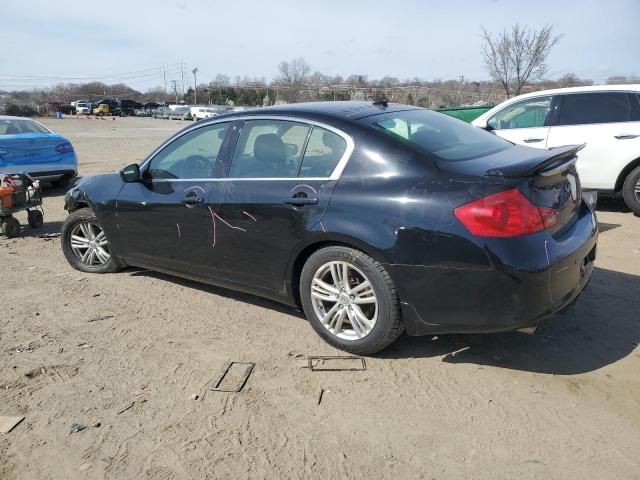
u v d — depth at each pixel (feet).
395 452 9.18
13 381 11.53
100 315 14.92
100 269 18.25
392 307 11.30
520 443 9.30
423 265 10.71
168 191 15.12
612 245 20.13
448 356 12.19
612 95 24.59
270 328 13.91
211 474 8.75
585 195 13.60
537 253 10.19
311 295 12.55
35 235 24.66
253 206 13.01
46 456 9.23
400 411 10.27
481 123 28.09
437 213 10.57
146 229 15.85
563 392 10.71
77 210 18.34
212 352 12.70
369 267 11.34
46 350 12.91
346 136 12.07
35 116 230.68
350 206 11.50
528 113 26.78
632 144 23.93
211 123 14.71
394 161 11.35
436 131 12.89
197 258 14.74
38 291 16.81
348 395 10.82
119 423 10.07
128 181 15.83
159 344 13.15
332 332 12.50
